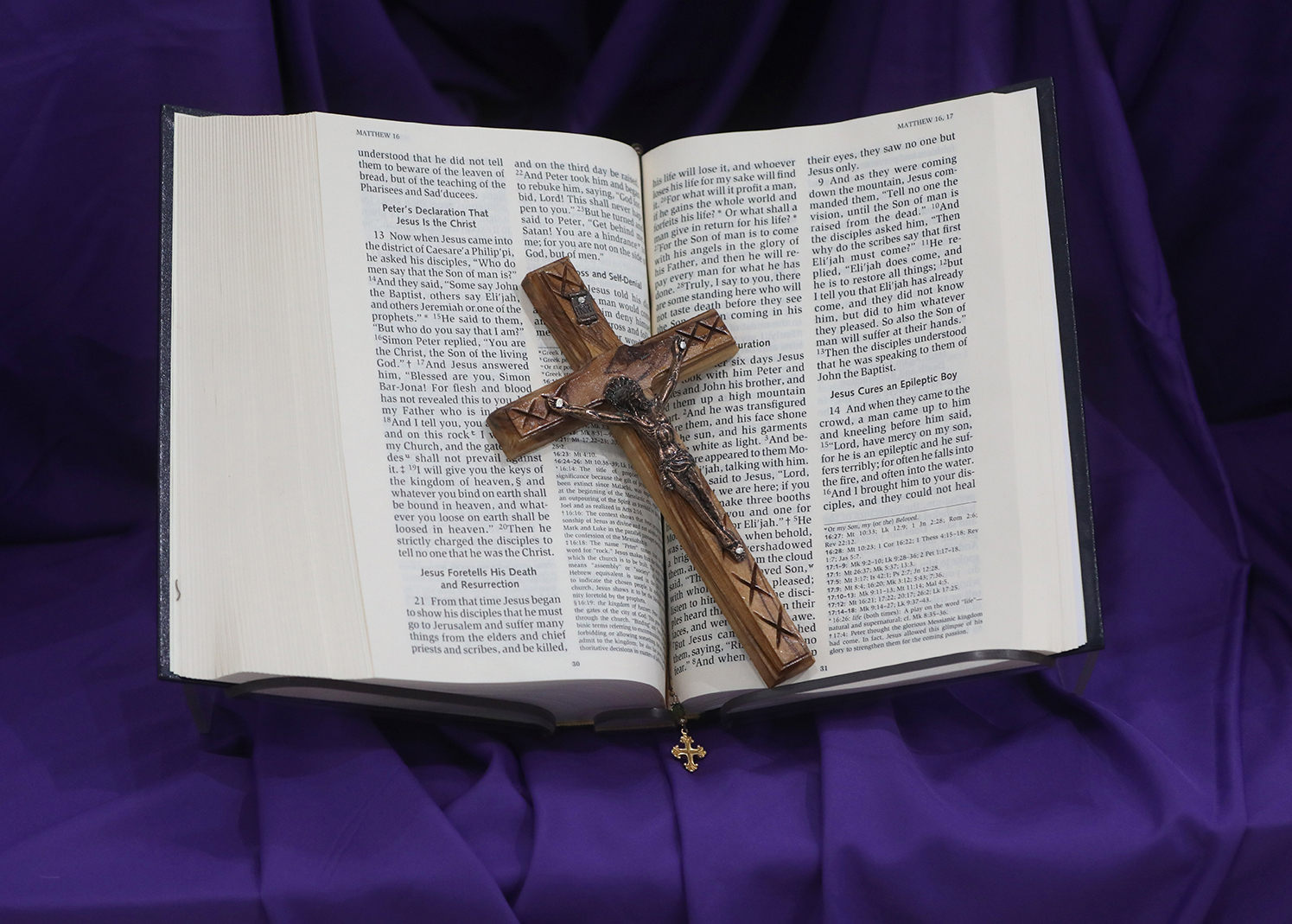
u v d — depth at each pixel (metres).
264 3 1.15
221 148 1.08
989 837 1.01
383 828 1.01
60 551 1.20
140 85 1.15
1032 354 1.08
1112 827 1.01
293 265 1.07
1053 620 1.06
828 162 1.12
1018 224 1.09
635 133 1.25
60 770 1.04
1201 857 1.01
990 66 1.18
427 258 1.09
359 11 1.18
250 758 1.05
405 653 1.03
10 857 0.99
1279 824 1.01
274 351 1.06
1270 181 1.18
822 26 1.22
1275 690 1.08
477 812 1.02
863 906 1.01
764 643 1.05
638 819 1.03
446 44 1.22
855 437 1.09
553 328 1.09
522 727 1.07
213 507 1.04
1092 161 1.19
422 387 1.07
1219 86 1.17
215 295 1.06
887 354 1.10
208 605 1.03
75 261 1.17
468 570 1.05
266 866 0.99
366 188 1.09
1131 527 1.15
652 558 1.09
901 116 1.11
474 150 1.11
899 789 1.02
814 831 1.02
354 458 1.05
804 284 1.11
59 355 1.18
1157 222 1.21
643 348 1.08
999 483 1.07
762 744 1.07
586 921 1.01
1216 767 1.04
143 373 1.19
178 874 0.99
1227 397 1.23
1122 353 1.19
